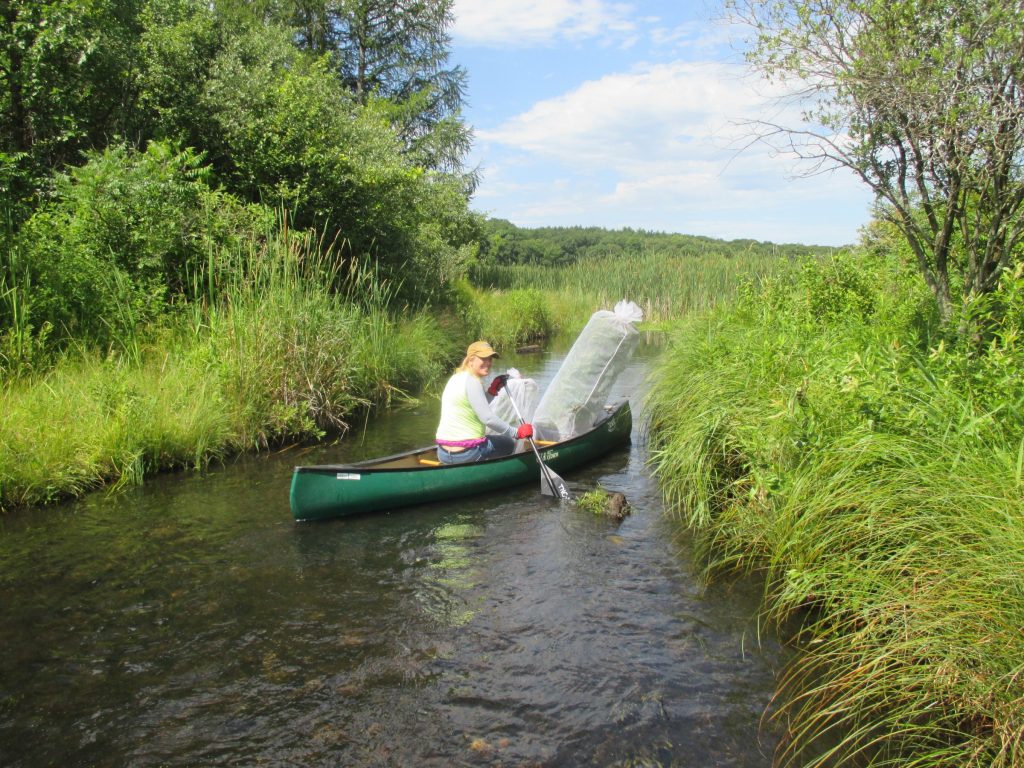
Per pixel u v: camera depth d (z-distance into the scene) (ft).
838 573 11.37
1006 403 11.16
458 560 14.94
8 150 30.01
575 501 18.42
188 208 29.58
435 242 51.34
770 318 23.61
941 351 13.04
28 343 22.18
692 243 175.32
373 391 31.50
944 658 8.78
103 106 33.50
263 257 27.99
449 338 45.14
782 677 10.62
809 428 13.37
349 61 77.77
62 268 25.11
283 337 25.79
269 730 9.53
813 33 15.12
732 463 17.49
